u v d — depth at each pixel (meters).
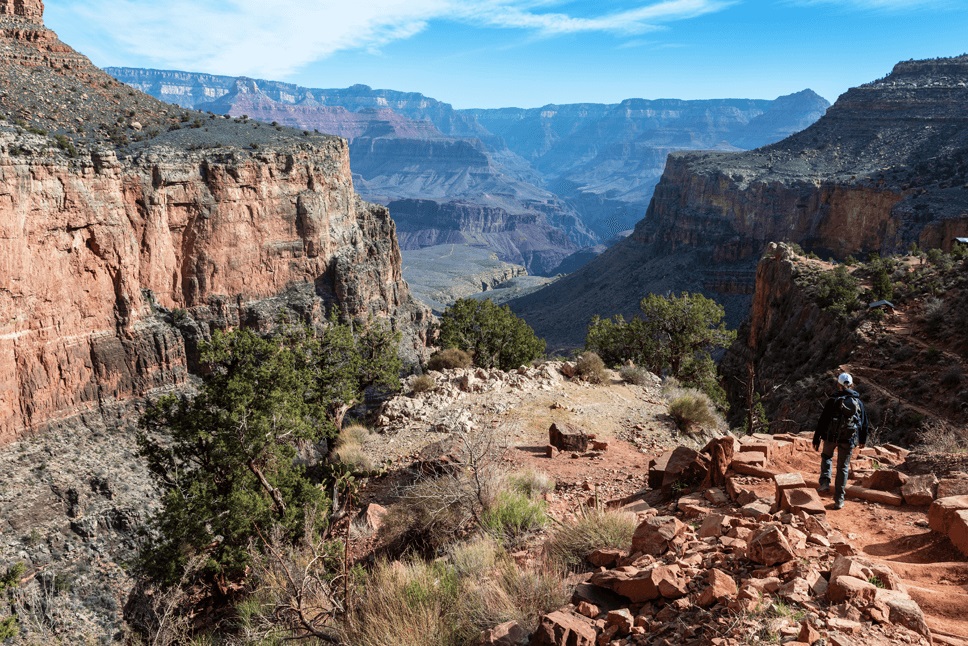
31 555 53.16
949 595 6.33
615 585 7.19
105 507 59.72
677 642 5.83
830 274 71.81
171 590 20.08
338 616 9.85
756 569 6.70
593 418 25.47
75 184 63.97
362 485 21.30
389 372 38.16
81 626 49.50
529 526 12.09
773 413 54.31
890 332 52.91
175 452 25.91
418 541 14.30
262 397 24.92
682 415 25.42
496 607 8.19
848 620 5.43
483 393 29.17
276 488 23.64
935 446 13.34
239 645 11.35
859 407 10.16
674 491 12.28
